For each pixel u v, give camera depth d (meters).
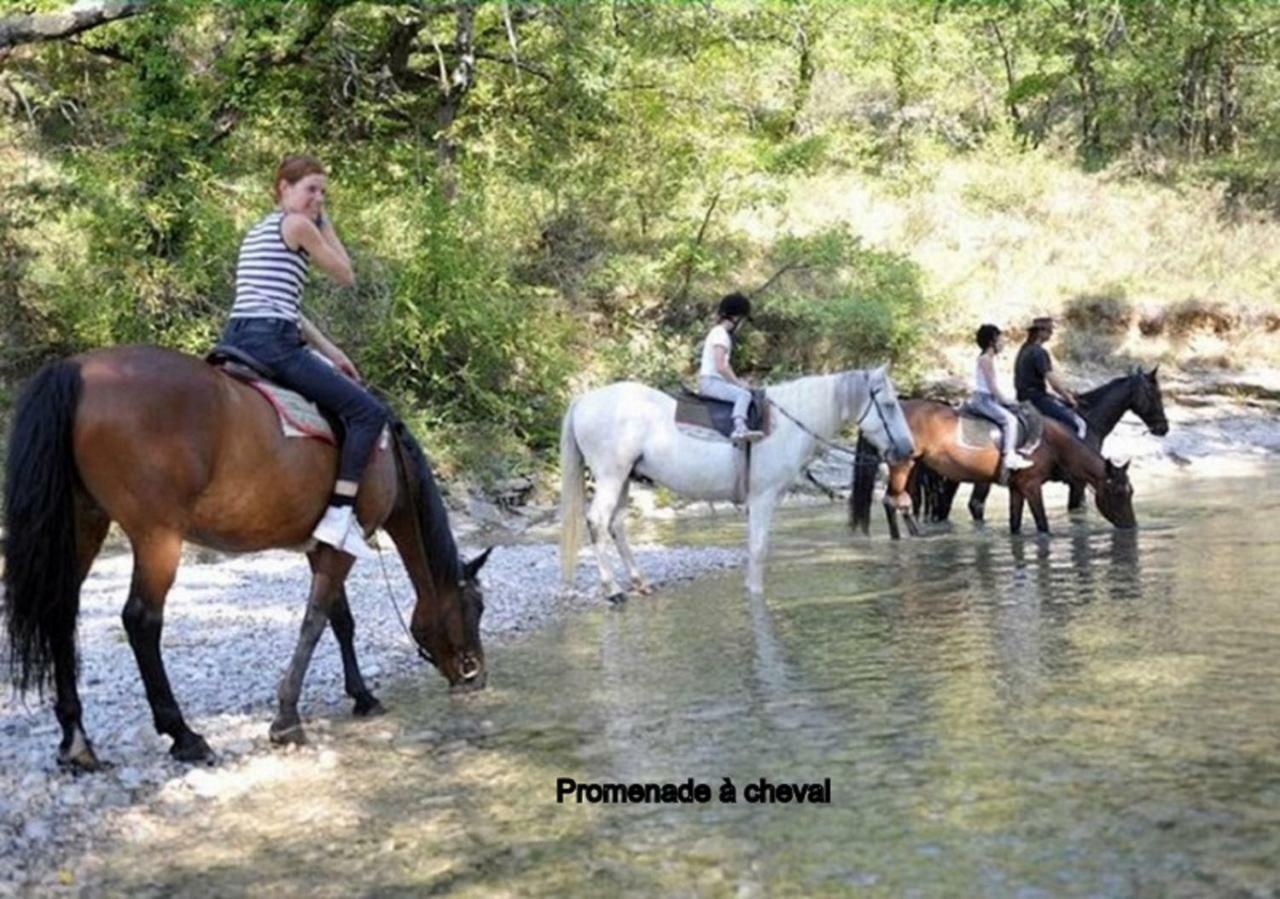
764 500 11.32
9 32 16.69
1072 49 34.78
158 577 6.09
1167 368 26.88
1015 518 15.03
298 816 5.77
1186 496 17.86
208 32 21.27
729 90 27.50
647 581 12.14
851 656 8.54
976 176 31.91
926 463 15.12
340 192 21.08
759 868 4.93
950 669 7.98
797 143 26.23
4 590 5.86
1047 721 6.68
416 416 18.89
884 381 11.30
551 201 24.58
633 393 11.48
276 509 6.45
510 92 23.34
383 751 6.78
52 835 5.55
